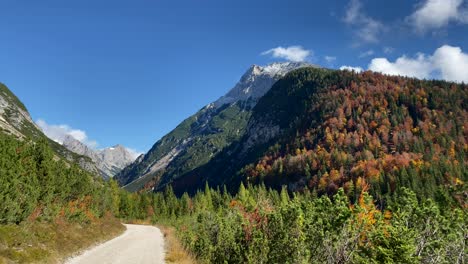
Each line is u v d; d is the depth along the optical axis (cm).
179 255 2359
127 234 4378
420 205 2250
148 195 13775
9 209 1902
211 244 2203
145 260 2194
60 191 3138
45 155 3027
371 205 1733
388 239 1619
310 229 1608
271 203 2005
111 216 5359
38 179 2766
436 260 1836
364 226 1656
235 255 1820
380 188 11906
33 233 1948
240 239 1820
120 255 2345
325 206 1691
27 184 2362
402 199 2264
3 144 2588
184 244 2866
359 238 1659
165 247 3070
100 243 2939
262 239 1645
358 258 1570
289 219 1608
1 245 1551
